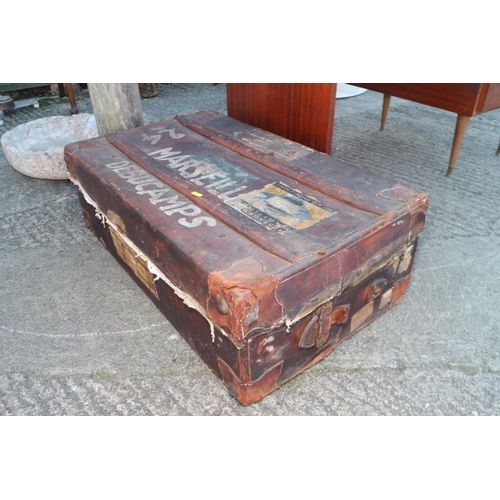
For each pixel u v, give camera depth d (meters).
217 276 1.22
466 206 2.45
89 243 2.23
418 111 3.75
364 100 4.03
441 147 3.12
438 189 2.61
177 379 1.56
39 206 2.52
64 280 2.00
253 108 2.51
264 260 1.28
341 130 3.40
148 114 3.64
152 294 1.72
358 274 1.45
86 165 1.86
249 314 1.19
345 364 1.60
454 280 1.95
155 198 1.61
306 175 1.70
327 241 1.35
